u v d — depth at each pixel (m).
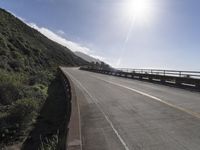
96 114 10.38
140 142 6.41
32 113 14.59
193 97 14.42
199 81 19.59
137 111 10.51
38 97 22.14
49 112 17.53
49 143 8.41
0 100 19.91
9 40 54.00
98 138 6.95
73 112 8.59
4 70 31.72
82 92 18.83
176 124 7.94
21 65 39.81
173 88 20.75
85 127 8.25
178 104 11.83
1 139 12.55
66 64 127.81
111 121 8.92
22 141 12.49
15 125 13.27
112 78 37.78
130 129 7.70
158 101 13.01
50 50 131.25
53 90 28.53
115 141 6.61
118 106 12.08
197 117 8.75
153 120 8.67
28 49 59.53
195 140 6.32
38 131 13.60
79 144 5.29
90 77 39.91
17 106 14.41
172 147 5.91
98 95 16.80
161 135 6.88
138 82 28.98
